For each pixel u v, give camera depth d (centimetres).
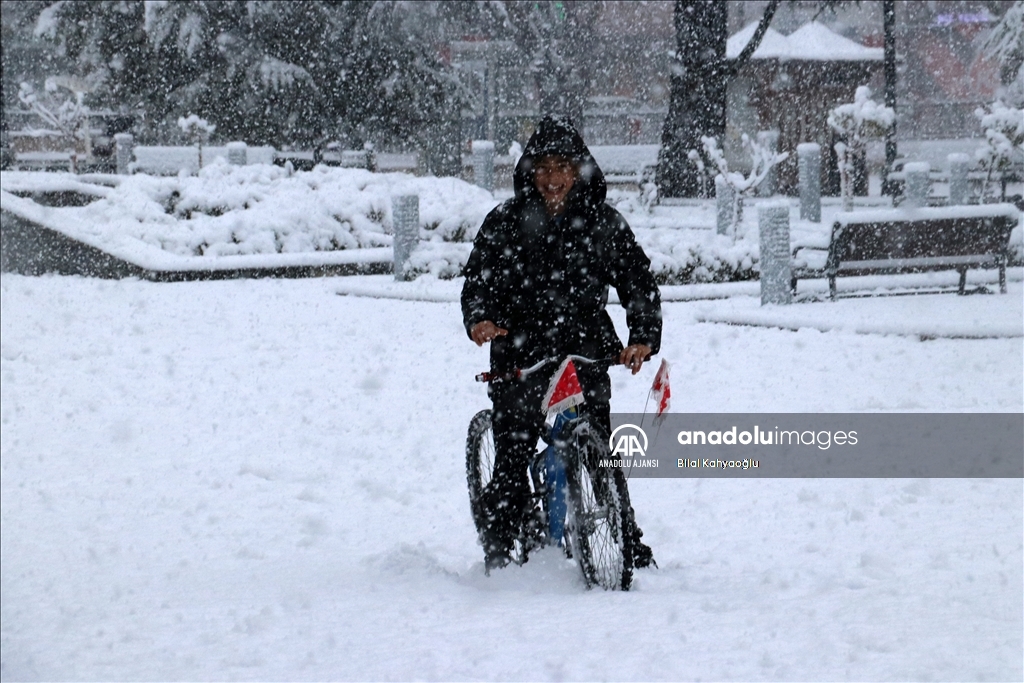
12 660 881
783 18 12312
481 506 1098
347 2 8600
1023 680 727
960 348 2406
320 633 916
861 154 8519
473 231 4678
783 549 1150
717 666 780
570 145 1014
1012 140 5028
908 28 13075
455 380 2269
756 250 3994
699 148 7688
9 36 9675
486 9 9825
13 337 2905
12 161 7400
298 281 4300
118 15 8506
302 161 7800
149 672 838
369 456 1698
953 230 3212
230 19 8375
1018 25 7138
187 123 7319
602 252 1030
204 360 2553
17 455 1750
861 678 743
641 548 1062
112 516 1412
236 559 1213
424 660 823
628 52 12112
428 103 8944
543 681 771
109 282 4225
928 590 958
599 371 1041
